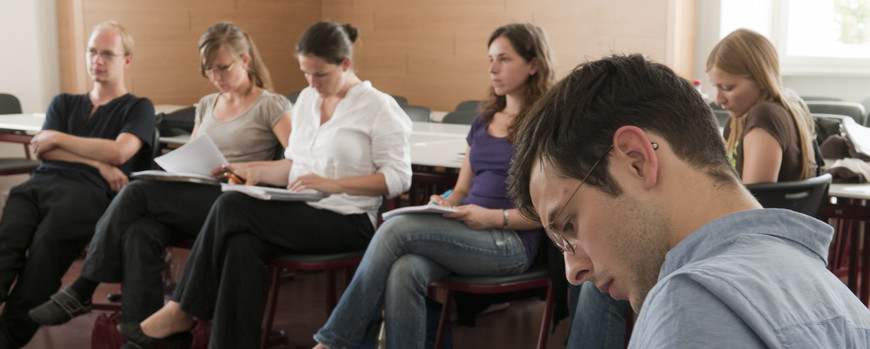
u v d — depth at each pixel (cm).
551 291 249
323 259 269
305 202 271
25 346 326
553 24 680
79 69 619
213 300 270
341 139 282
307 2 803
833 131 341
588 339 226
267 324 298
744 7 625
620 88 70
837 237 388
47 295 314
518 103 261
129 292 289
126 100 344
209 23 727
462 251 241
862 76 598
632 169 68
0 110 539
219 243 264
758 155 238
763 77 246
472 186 271
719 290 58
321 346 244
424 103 762
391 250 240
